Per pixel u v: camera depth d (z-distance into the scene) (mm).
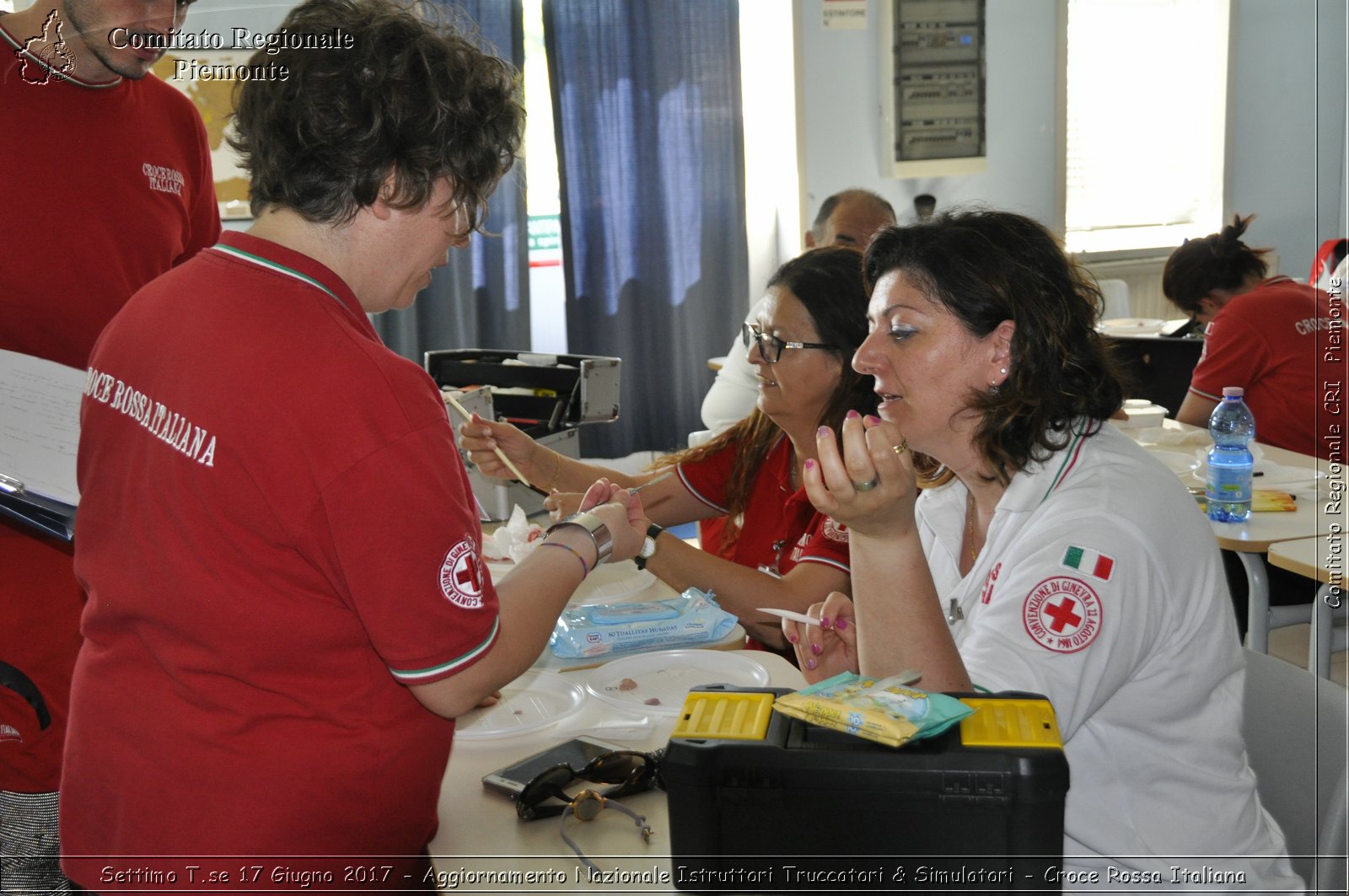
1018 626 1019
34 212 1472
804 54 5180
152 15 1438
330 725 934
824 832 814
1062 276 1144
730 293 5172
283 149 901
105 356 958
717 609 1607
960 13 5297
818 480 1003
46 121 1475
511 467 1867
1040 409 1122
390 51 905
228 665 907
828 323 1737
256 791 920
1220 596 1102
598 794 1067
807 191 5301
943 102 5355
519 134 1023
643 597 1787
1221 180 6016
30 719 1497
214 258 939
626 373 5109
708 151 5023
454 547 906
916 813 797
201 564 886
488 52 1006
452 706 941
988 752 795
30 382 1288
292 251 918
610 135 4902
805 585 1727
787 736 850
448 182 958
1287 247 6129
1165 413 3145
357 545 869
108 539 950
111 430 940
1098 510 1058
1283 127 6000
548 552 1087
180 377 887
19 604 1479
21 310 1480
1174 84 5961
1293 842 1251
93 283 1530
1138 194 6008
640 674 1428
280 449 860
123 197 1560
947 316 1136
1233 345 3080
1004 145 5547
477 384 2680
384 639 893
